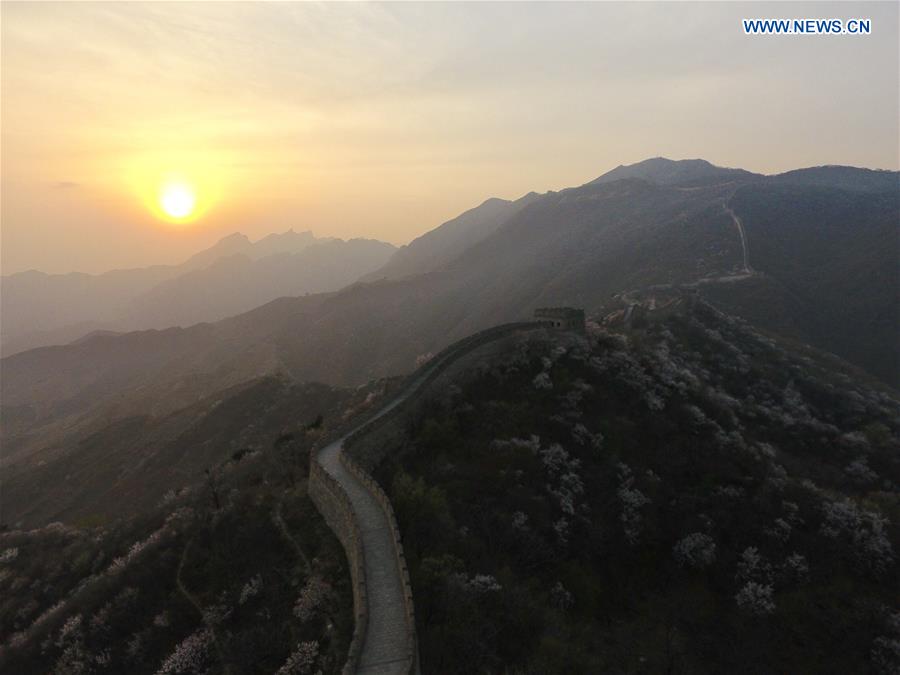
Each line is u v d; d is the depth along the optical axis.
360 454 44.91
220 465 73.94
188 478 98.88
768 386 86.12
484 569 35.72
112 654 35.62
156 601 38.47
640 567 45.53
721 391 80.31
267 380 135.75
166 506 61.78
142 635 35.66
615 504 48.94
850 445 73.00
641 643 38.84
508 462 49.00
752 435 69.06
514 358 65.31
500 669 27.92
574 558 42.97
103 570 50.72
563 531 44.03
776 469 59.22
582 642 35.09
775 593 44.94
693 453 57.66
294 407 115.69
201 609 35.53
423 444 50.25
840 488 63.53
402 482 40.12
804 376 94.00
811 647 40.97
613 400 62.22
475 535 39.44
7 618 49.91
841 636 41.53
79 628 39.22
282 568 35.31
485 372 63.22
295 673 26.16
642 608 42.19
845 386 95.44
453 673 26.14
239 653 29.25
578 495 48.31
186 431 122.12
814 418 80.12
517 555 39.94
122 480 112.88
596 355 69.50
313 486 41.97
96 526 74.06
